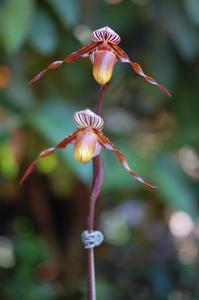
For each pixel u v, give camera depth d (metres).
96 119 0.97
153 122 2.06
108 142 0.97
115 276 2.31
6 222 2.38
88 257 0.99
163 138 1.98
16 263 1.98
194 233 2.74
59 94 1.83
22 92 1.69
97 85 1.84
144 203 2.38
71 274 2.20
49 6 1.59
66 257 2.25
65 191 2.07
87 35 1.72
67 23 1.55
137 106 1.98
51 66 0.98
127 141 1.84
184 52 1.68
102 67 0.95
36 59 1.78
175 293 2.32
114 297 2.14
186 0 1.56
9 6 1.45
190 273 2.35
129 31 1.74
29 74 1.82
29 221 2.37
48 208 2.28
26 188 2.22
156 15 1.68
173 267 2.36
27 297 1.91
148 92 1.79
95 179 0.98
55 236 2.31
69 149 1.48
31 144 1.74
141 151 1.87
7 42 1.45
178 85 1.85
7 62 1.68
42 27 1.58
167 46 1.73
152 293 2.29
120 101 1.94
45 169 1.92
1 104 1.67
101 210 2.27
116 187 1.63
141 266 2.35
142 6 1.71
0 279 1.96
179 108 1.89
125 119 1.95
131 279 2.31
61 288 2.04
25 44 1.65
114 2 1.72
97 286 2.02
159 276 2.31
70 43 1.71
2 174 1.95
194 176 2.11
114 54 0.96
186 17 1.67
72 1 1.55
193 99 1.87
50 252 2.19
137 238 2.48
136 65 0.96
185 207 1.68
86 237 0.99
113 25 1.71
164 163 1.82
